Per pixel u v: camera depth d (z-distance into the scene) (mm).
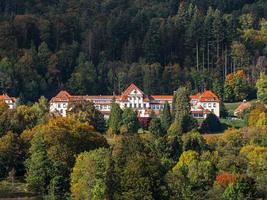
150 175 198000
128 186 196000
